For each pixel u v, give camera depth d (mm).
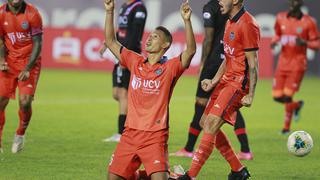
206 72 28703
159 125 20469
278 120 45031
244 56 23188
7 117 41781
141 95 20766
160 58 21078
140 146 20344
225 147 24078
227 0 23016
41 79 68125
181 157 29891
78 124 40125
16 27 27859
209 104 24266
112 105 50469
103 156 29703
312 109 51688
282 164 29141
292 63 40000
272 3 75688
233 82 23344
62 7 81625
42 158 28812
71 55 79000
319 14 75000
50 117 42812
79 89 60594
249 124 42750
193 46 20719
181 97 57312
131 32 33531
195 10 77312
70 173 25891
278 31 41031
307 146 23969
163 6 78250
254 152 32188
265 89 65500
